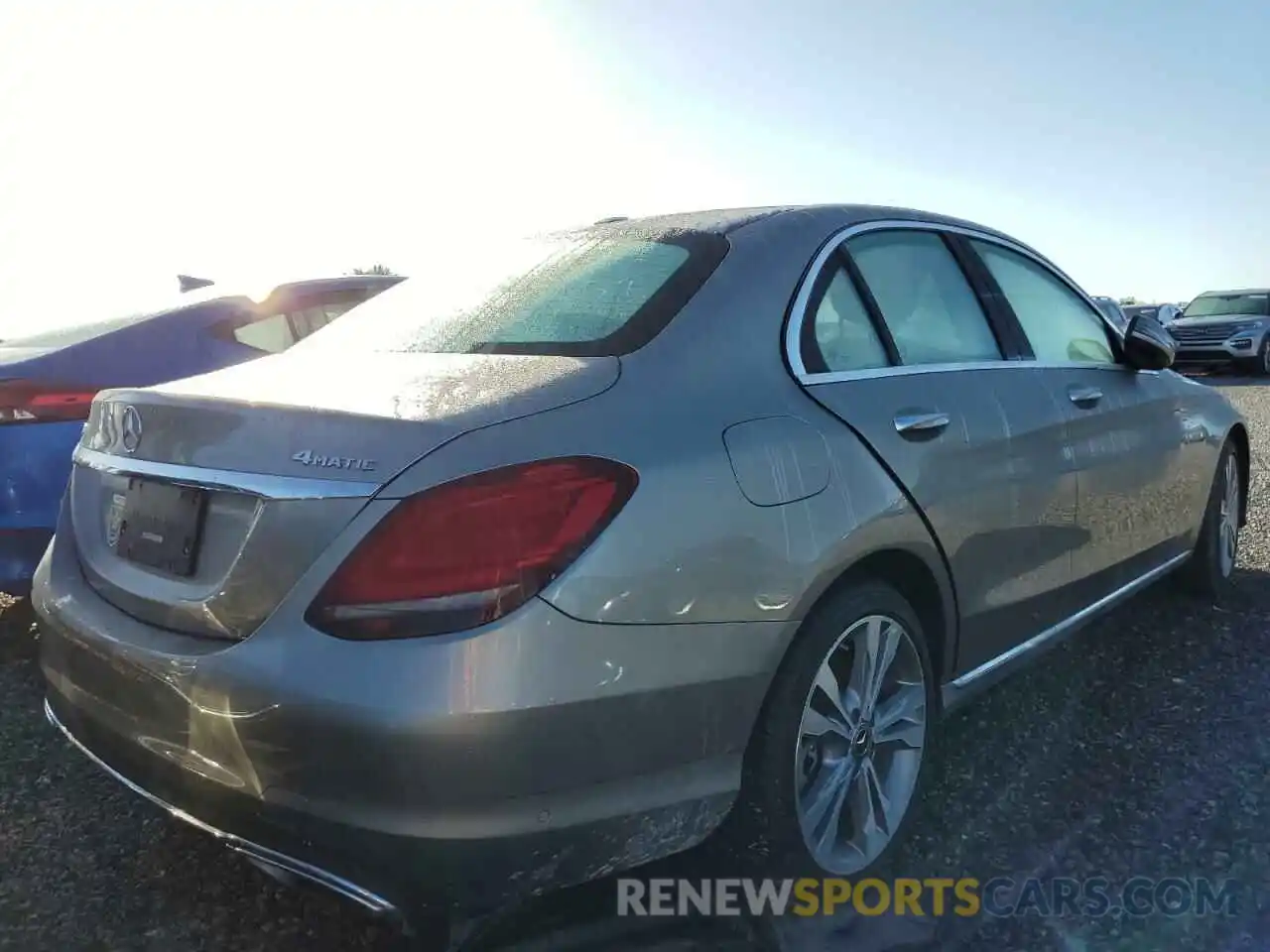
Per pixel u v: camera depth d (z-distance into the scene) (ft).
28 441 13.10
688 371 7.52
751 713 7.25
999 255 11.53
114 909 8.28
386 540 6.07
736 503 7.10
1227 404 15.25
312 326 17.92
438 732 5.86
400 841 6.02
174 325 15.62
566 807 6.32
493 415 6.53
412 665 5.91
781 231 9.00
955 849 9.14
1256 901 8.34
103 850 9.13
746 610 7.07
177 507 7.13
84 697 7.60
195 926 8.09
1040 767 10.54
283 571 6.31
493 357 7.75
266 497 6.43
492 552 6.07
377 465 6.23
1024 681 12.69
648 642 6.53
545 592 6.13
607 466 6.54
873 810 8.63
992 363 10.46
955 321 10.32
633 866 6.93
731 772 7.22
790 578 7.32
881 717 8.71
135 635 7.06
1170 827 9.39
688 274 8.30
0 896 8.41
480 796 6.02
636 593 6.46
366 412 6.57
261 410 6.81
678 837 6.99
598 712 6.33
